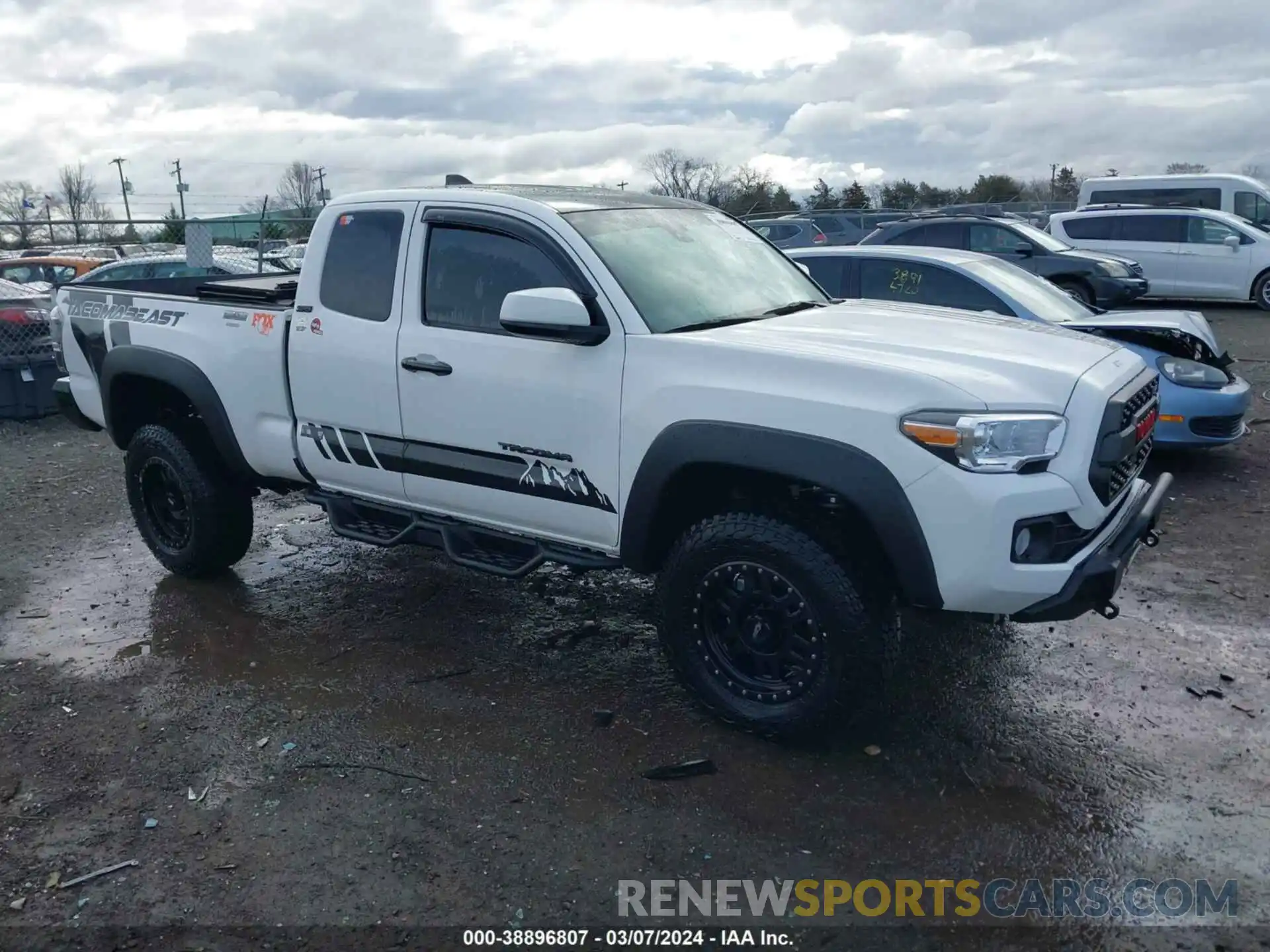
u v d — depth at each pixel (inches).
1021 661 182.1
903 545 136.1
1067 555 139.2
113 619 209.0
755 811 140.0
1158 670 177.2
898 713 164.6
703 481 155.1
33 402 418.3
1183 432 285.4
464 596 218.1
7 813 143.0
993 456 133.1
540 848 133.3
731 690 155.3
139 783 149.6
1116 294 532.7
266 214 808.3
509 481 169.3
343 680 180.4
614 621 204.8
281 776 150.6
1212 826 134.6
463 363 169.9
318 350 187.8
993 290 310.5
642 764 151.7
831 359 141.5
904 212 1053.8
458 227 174.7
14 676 184.1
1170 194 852.6
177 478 215.2
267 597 219.0
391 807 142.5
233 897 125.3
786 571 145.3
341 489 195.8
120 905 124.3
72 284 236.2
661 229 180.1
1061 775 146.6
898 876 127.1
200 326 205.0
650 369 152.9
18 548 254.7
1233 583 214.7
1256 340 546.6
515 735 160.9
